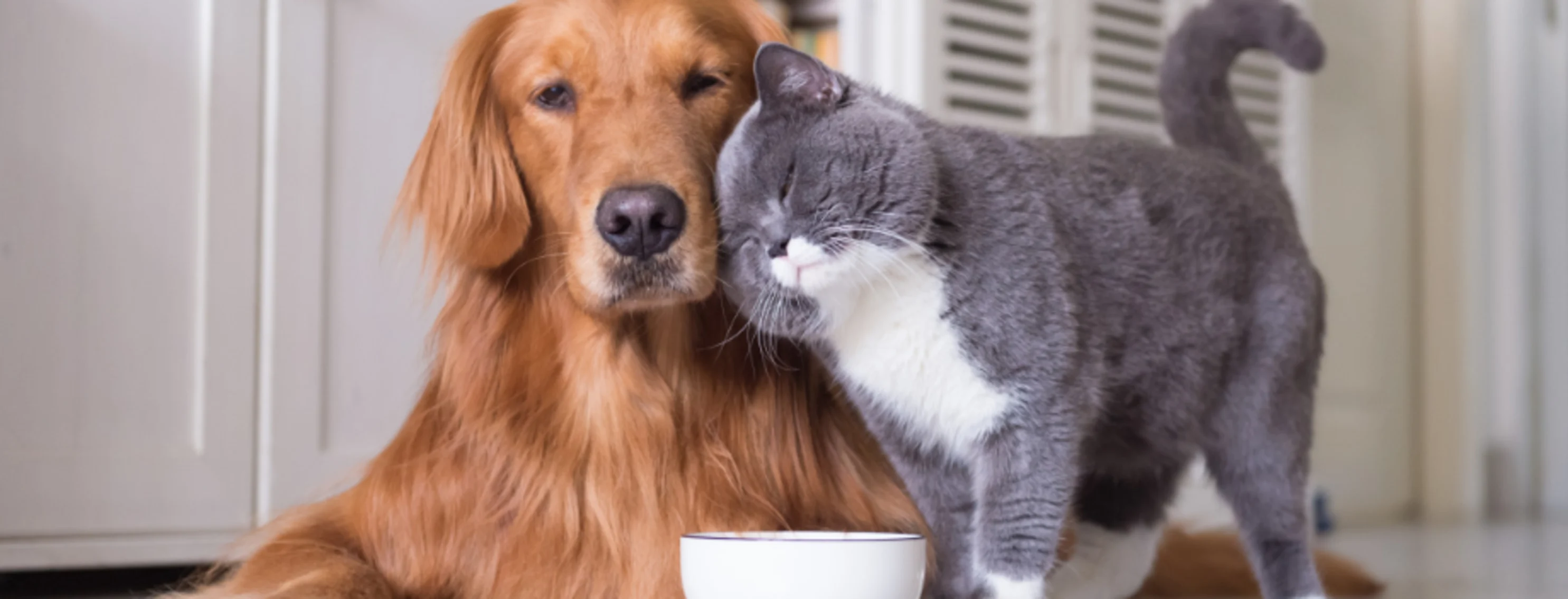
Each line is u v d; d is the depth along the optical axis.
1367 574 2.06
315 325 2.44
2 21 2.22
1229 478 1.52
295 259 2.42
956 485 1.41
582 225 1.37
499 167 1.52
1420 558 2.80
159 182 2.33
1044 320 1.27
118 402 2.30
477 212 1.52
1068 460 1.30
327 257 2.45
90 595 2.19
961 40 2.86
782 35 1.59
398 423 2.52
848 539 1.19
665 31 1.46
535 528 1.48
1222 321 1.42
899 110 1.38
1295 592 1.48
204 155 2.35
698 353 1.53
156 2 2.32
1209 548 2.09
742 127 1.39
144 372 2.32
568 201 1.44
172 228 2.34
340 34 2.46
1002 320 1.27
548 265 1.51
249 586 1.41
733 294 1.41
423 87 2.54
